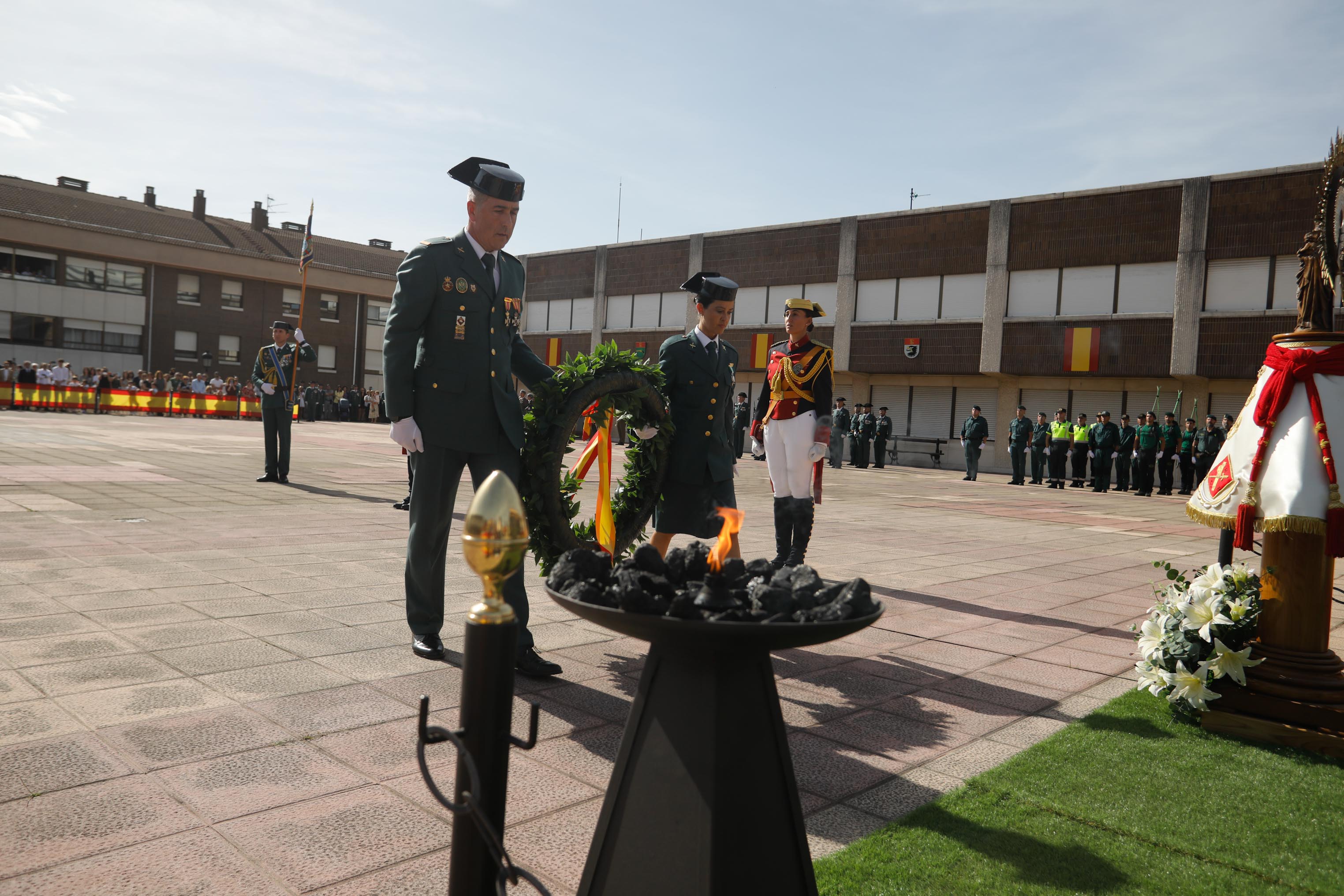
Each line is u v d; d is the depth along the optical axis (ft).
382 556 22.85
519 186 13.97
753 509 40.24
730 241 111.04
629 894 6.09
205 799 8.74
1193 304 79.30
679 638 5.83
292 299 163.02
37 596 16.72
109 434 71.82
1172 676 12.23
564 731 11.14
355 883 7.35
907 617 18.69
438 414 13.70
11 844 7.70
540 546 14.10
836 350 101.65
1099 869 7.94
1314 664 11.66
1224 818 9.10
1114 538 36.35
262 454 59.47
